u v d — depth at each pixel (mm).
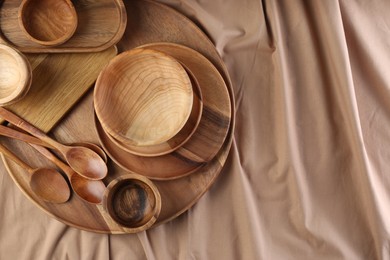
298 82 915
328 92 916
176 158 857
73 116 887
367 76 925
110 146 864
